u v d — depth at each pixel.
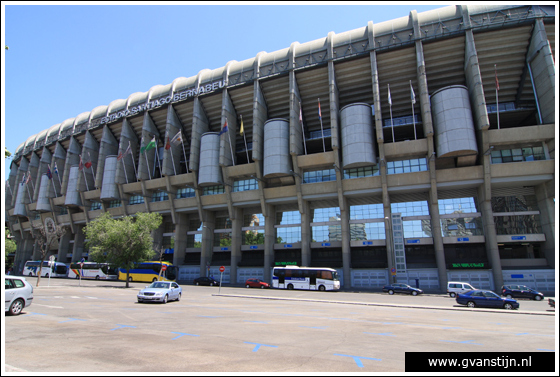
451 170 38.62
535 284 35.94
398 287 33.56
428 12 40.97
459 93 37.81
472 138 36.59
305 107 48.47
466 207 40.03
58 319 12.90
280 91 48.06
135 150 61.19
